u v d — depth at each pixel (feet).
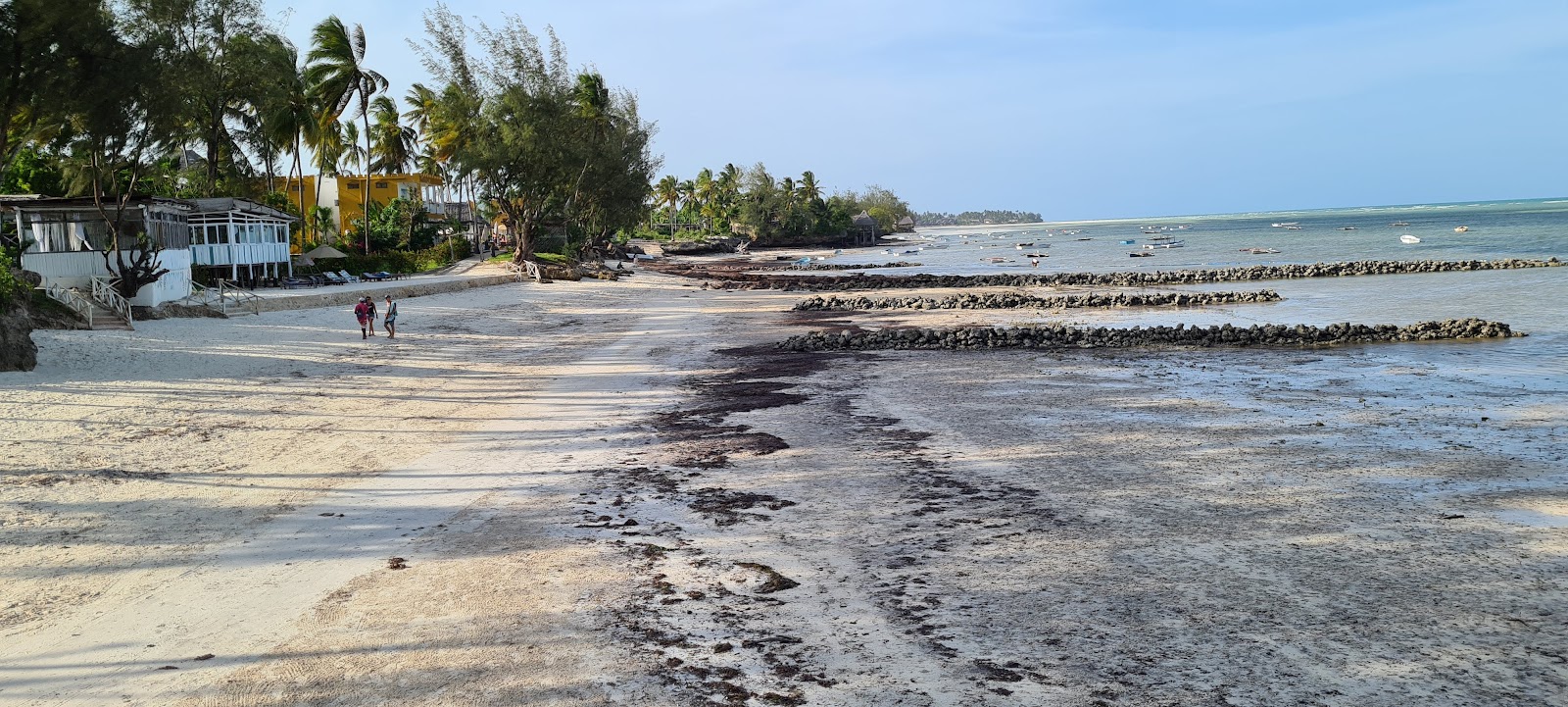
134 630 27.14
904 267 310.65
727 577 31.65
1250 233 524.93
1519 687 22.91
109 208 111.55
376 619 27.86
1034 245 483.92
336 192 251.39
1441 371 78.43
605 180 268.21
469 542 35.55
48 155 147.84
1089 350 97.19
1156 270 254.47
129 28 98.84
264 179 205.77
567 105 226.58
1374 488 42.19
